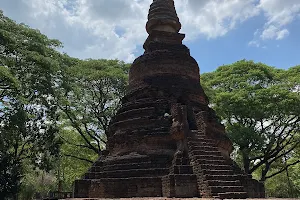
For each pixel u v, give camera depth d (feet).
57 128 106.32
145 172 58.95
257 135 116.98
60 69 99.25
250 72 131.85
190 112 67.97
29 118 93.50
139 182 57.31
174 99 69.26
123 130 68.64
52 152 102.78
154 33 82.17
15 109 87.04
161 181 55.93
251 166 144.25
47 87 90.74
